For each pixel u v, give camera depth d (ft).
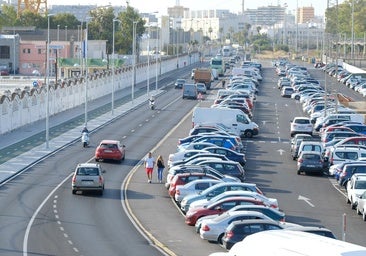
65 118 610.65
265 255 132.05
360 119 554.46
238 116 521.65
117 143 410.11
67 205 300.61
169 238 248.93
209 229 240.73
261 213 242.78
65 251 226.99
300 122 527.81
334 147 399.85
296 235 138.51
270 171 394.73
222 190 287.48
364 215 284.20
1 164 391.65
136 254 225.15
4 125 510.99
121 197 321.32
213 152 396.98
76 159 413.59
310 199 326.24
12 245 233.96
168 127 564.71
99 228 262.47
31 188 333.21
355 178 313.73
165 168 394.32
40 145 462.19
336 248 127.44
